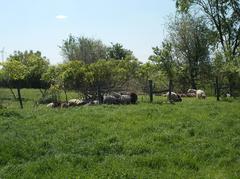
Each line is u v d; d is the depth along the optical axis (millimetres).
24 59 41188
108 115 19125
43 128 15797
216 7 43000
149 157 11500
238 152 12422
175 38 52062
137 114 19703
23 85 50062
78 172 10125
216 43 44344
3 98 37344
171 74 32625
